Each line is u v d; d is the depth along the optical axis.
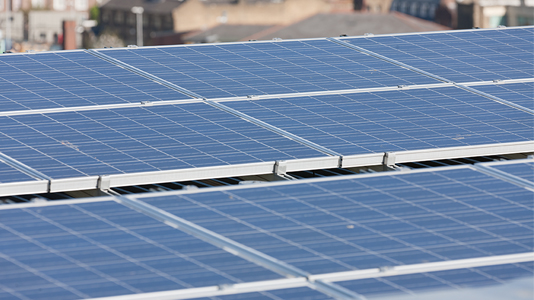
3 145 24.12
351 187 20.47
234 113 27.59
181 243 16.92
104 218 18.11
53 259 15.98
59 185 21.64
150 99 28.72
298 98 29.45
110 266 15.77
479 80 32.31
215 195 19.77
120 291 14.83
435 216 18.72
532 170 22.36
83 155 23.56
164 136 25.27
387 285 15.48
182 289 15.02
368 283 15.55
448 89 30.92
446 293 15.20
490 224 18.34
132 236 17.19
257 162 23.42
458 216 18.77
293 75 32.19
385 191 20.25
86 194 22.55
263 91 30.12
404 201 19.61
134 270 15.66
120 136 25.16
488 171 21.98
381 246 17.11
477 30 40.38
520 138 26.12
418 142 25.50
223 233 17.55
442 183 20.89
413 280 15.70
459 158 26.84
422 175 21.50
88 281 15.14
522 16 197.62
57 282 15.05
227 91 30.06
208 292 14.98
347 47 36.75
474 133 26.45
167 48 35.81
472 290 15.34
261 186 20.45
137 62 33.47
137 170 22.59
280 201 19.45
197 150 24.20
